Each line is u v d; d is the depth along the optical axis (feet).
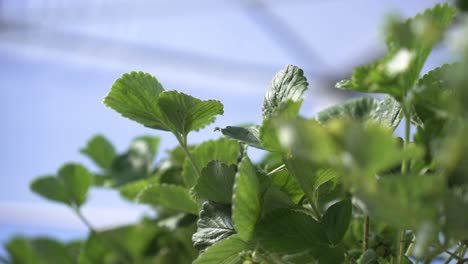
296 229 2.60
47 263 4.37
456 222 2.17
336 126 2.08
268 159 3.49
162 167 3.93
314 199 2.66
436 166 2.43
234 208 2.48
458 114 2.24
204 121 2.88
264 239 2.57
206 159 3.10
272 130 2.50
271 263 2.55
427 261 2.37
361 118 2.92
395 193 2.17
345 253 2.66
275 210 2.61
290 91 2.66
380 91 2.39
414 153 2.07
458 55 2.13
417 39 2.31
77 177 4.12
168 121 2.86
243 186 2.50
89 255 4.09
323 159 2.10
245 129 2.71
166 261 3.92
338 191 2.95
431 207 2.17
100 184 4.50
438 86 2.44
